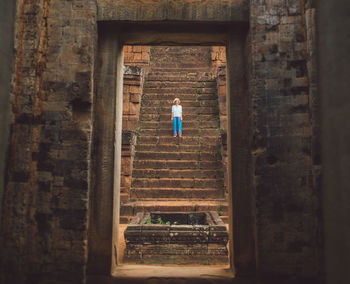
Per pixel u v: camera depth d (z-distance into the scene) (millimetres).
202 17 4590
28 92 4238
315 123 4160
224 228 5586
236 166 4594
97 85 4660
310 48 4266
